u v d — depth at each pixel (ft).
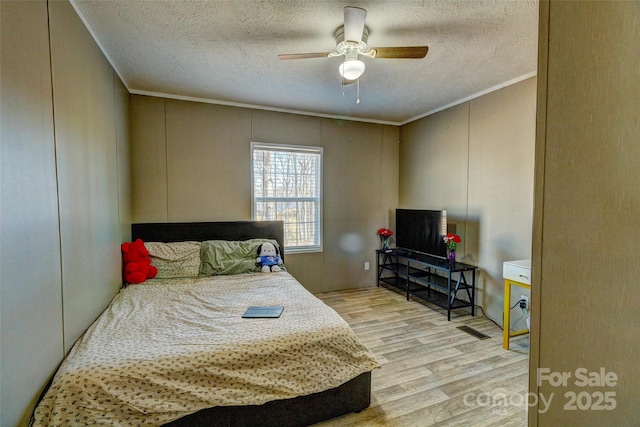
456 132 12.32
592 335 1.71
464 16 6.57
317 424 5.86
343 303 12.80
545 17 1.90
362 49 6.98
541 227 1.96
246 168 12.82
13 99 3.98
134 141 11.10
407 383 7.14
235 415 5.30
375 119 15.03
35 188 4.46
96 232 7.02
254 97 11.78
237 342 5.53
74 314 5.70
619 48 1.55
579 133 1.73
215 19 6.71
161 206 11.59
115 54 8.21
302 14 6.53
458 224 12.30
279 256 12.32
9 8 3.92
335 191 14.56
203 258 10.94
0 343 3.65
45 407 4.34
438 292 13.71
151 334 5.87
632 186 1.52
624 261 1.56
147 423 4.67
